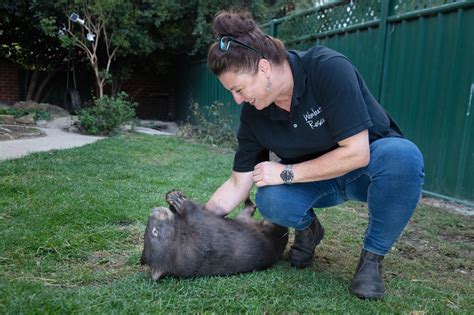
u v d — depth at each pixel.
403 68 5.46
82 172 5.20
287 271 2.68
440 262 3.08
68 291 2.22
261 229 2.85
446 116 4.88
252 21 2.13
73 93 15.38
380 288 2.36
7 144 7.34
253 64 2.05
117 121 9.91
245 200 3.10
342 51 6.75
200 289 2.35
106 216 3.51
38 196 3.97
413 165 2.25
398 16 5.46
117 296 2.22
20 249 2.80
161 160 6.59
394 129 2.55
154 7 12.81
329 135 2.30
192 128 10.48
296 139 2.40
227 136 9.27
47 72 15.62
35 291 2.14
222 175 5.58
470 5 4.50
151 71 16.44
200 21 12.28
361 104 2.16
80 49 14.46
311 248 2.79
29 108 12.46
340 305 2.23
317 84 2.19
